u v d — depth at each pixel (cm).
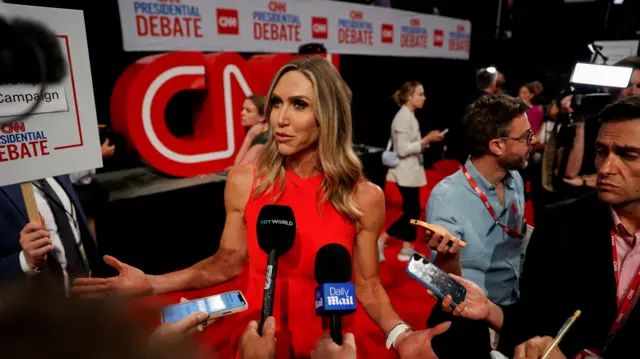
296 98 114
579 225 122
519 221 178
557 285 125
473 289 130
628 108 104
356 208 123
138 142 343
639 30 698
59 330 38
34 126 108
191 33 375
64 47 111
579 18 746
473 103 177
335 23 501
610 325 117
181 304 106
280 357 123
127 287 120
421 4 752
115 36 378
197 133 419
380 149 544
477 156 173
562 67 779
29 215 134
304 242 122
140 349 42
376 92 725
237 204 132
